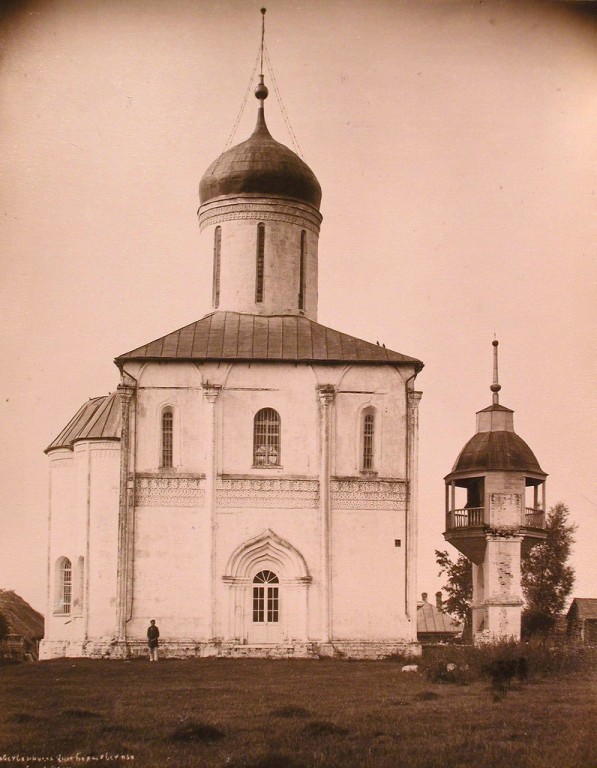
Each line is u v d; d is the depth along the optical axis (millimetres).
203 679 35656
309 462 46719
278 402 47062
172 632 44938
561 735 24469
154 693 31516
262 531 45938
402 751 23047
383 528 46406
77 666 40500
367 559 46062
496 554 46844
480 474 47875
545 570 51562
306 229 52656
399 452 47094
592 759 22453
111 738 24453
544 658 35656
